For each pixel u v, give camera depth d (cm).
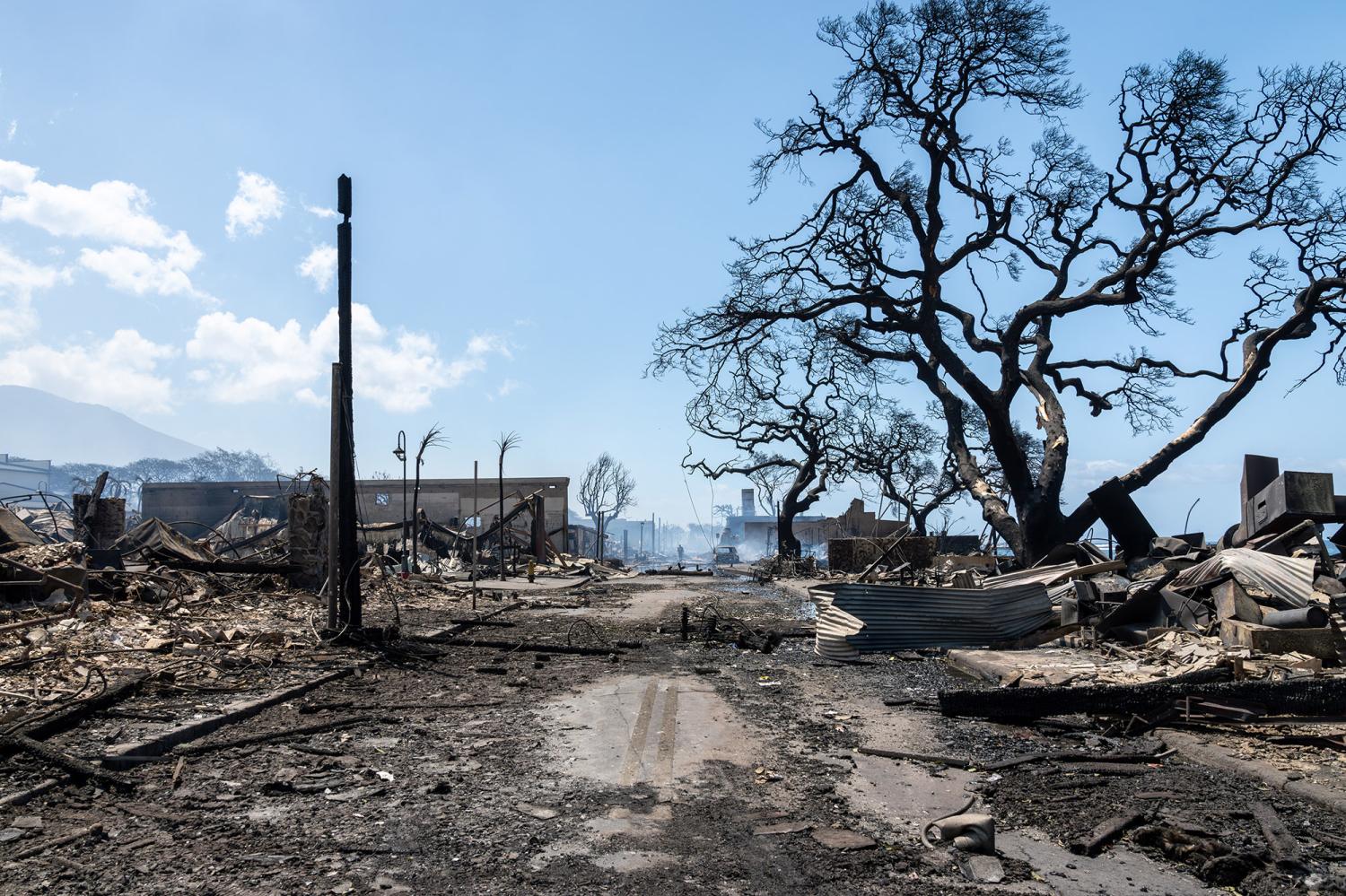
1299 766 585
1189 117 2731
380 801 538
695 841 466
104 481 2327
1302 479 1600
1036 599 1285
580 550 7744
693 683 1011
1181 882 412
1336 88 2666
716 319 3450
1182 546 1916
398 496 6297
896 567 3409
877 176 3139
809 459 4969
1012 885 407
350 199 1298
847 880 414
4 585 1251
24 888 394
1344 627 1012
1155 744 673
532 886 404
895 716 818
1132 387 3516
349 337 1288
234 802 530
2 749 589
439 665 1128
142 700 804
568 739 713
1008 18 2867
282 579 1800
